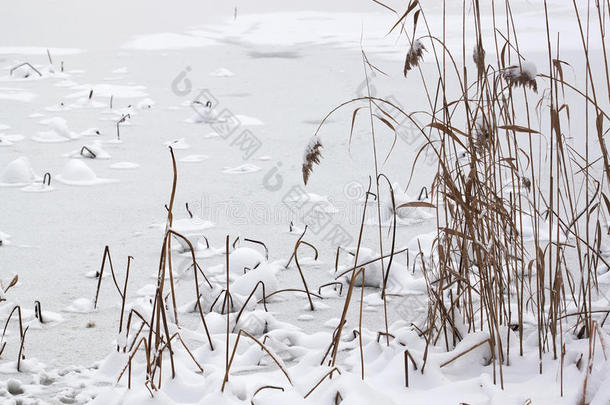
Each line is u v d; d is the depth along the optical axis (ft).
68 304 12.71
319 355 9.34
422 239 15.66
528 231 16.29
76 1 93.81
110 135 27.66
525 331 10.82
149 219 18.06
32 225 17.52
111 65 46.24
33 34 63.36
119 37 61.93
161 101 34.60
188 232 17.04
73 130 28.53
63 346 10.85
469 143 9.48
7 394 8.86
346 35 62.80
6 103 33.68
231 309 12.10
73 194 20.25
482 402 8.11
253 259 14.19
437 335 9.83
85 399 8.74
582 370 8.78
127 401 8.04
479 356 9.37
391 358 9.44
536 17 70.85
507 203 10.16
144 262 14.96
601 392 7.42
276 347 10.23
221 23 74.95
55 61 47.83
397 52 50.67
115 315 12.16
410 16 77.82
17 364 9.98
